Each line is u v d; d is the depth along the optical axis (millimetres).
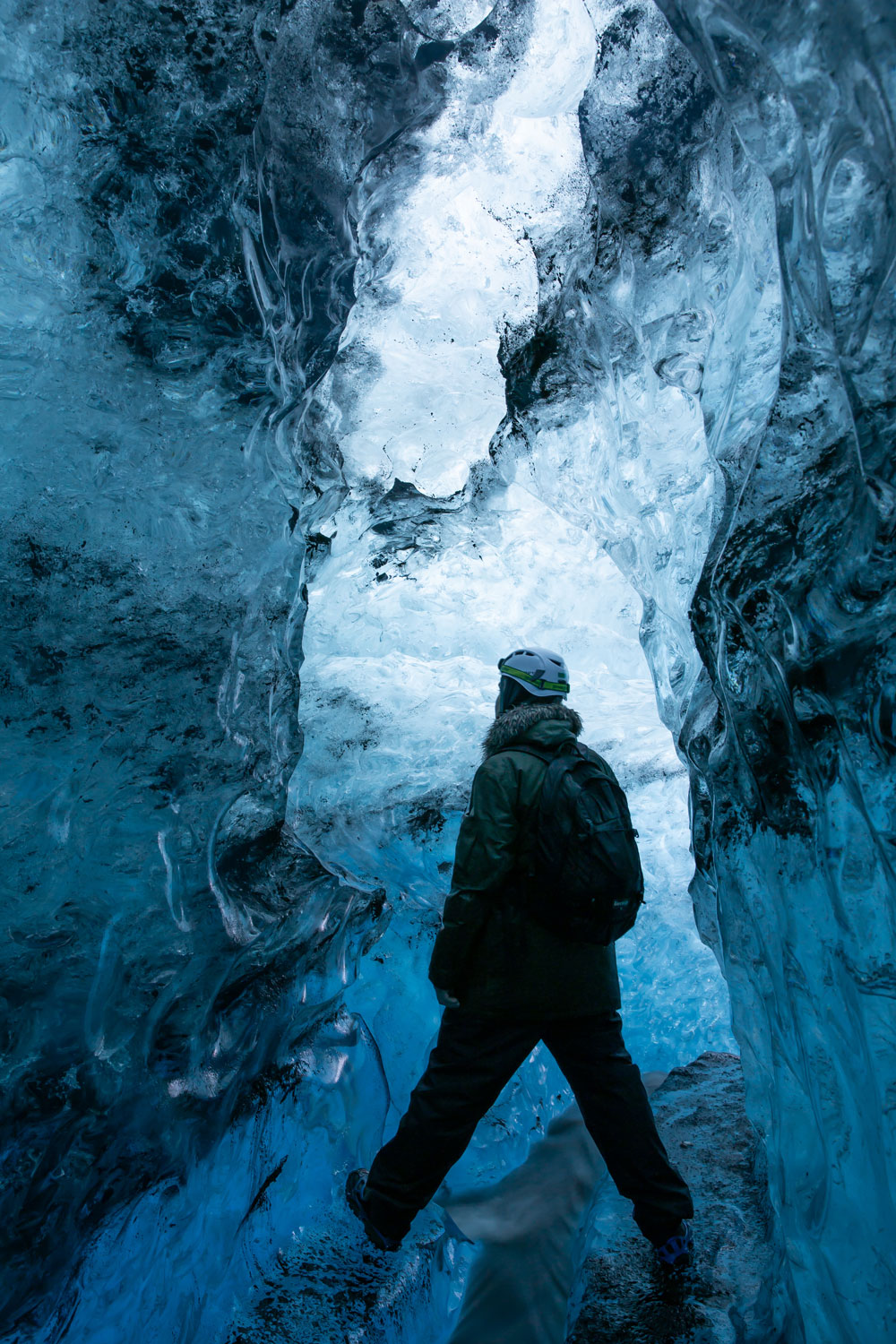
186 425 1683
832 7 1040
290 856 1976
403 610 3564
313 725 3131
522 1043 1578
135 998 1421
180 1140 1447
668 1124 2010
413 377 2986
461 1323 1628
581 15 2123
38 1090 1239
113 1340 1274
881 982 1032
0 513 1382
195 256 1676
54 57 1449
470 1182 2062
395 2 2000
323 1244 1649
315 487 2463
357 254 2381
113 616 1499
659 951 2635
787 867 1252
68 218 1489
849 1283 1075
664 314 2158
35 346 1446
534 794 1559
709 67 1357
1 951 1244
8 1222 1168
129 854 1463
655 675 2463
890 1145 1003
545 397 2762
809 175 1157
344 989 2021
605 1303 1441
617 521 2615
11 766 1319
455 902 1542
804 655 1185
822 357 1196
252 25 1688
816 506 1194
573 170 2469
